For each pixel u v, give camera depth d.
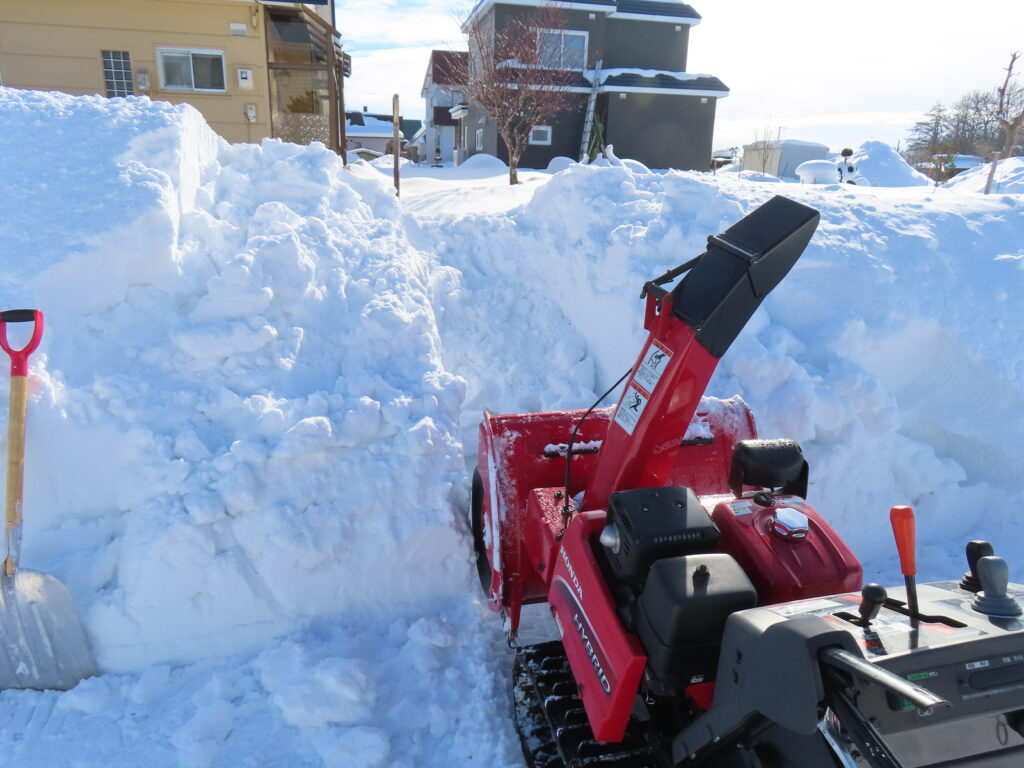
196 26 13.14
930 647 1.90
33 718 3.45
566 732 2.88
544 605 4.30
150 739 3.36
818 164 16.36
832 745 1.79
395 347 5.21
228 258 5.29
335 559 4.14
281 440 4.22
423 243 7.41
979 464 5.67
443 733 3.46
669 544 2.51
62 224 4.68
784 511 2.66
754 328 5.75
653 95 25.33
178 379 4.55
